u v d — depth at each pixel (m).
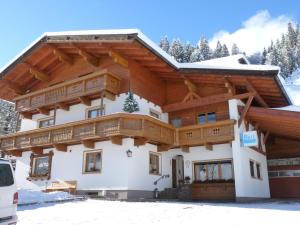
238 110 17.81
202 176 18.80
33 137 20.14
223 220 8.88
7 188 6.91
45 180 19.78
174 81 20.83
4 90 24.55
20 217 9.65
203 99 18.78
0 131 49.50
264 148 22.59
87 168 18.11
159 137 17.34
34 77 23.48
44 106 20.97
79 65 21.17
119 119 15.98
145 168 17.55
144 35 16.20
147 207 12.11
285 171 23.34
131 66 18.38
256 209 11.65
